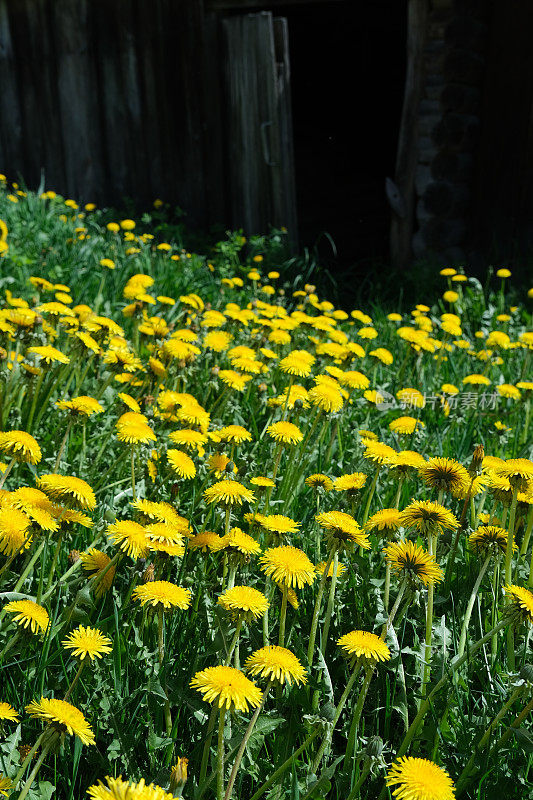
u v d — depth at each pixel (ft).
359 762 5.07
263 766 5.02
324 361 11.21
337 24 36.73
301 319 11.77
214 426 8.69
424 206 22.54
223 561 6.22
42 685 5.21
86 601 5.55
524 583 6.68
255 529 6.65
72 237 18.80
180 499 7.77
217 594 5.98
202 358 10.77
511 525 6.26
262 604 4.75
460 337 16.49
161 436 8.57
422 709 5.09
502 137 21.94
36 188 26.53
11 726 5.10
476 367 13.92
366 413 10.87
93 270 16.08
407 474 7.00
